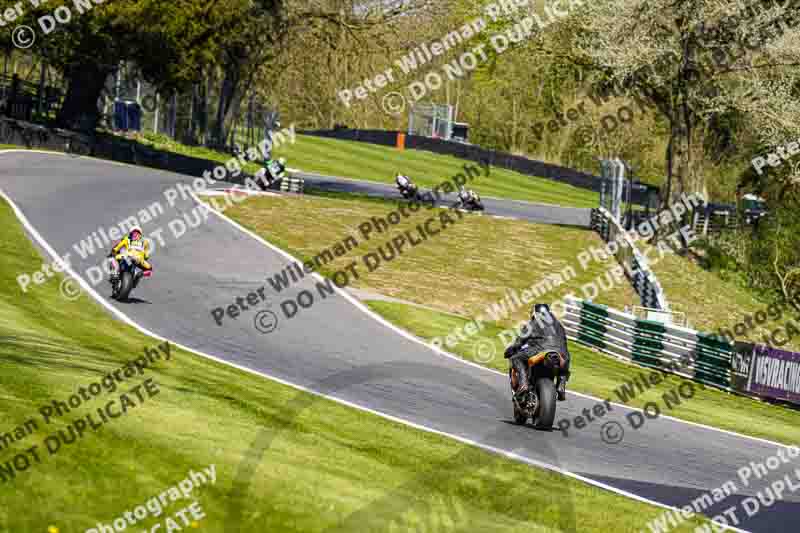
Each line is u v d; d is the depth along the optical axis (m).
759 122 117.88
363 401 38.00
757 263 144.50
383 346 54.41
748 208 148.62
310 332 55.38
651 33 117.88
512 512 22.52
